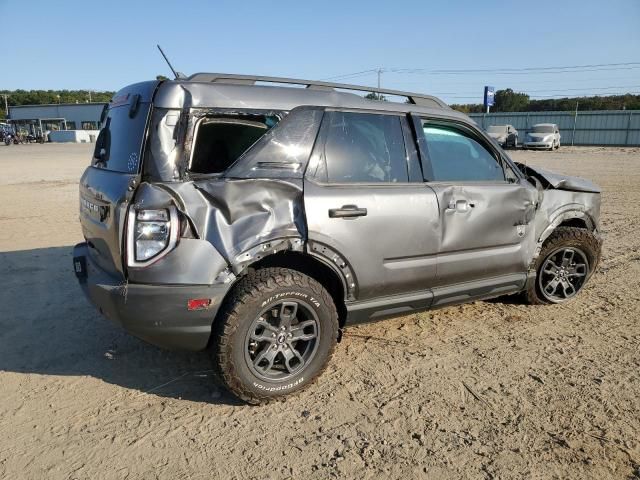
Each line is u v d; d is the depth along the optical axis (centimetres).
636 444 300
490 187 427
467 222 409
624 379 373
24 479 271
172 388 363
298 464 284
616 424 319
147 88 331
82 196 396
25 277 603
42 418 325
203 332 317
